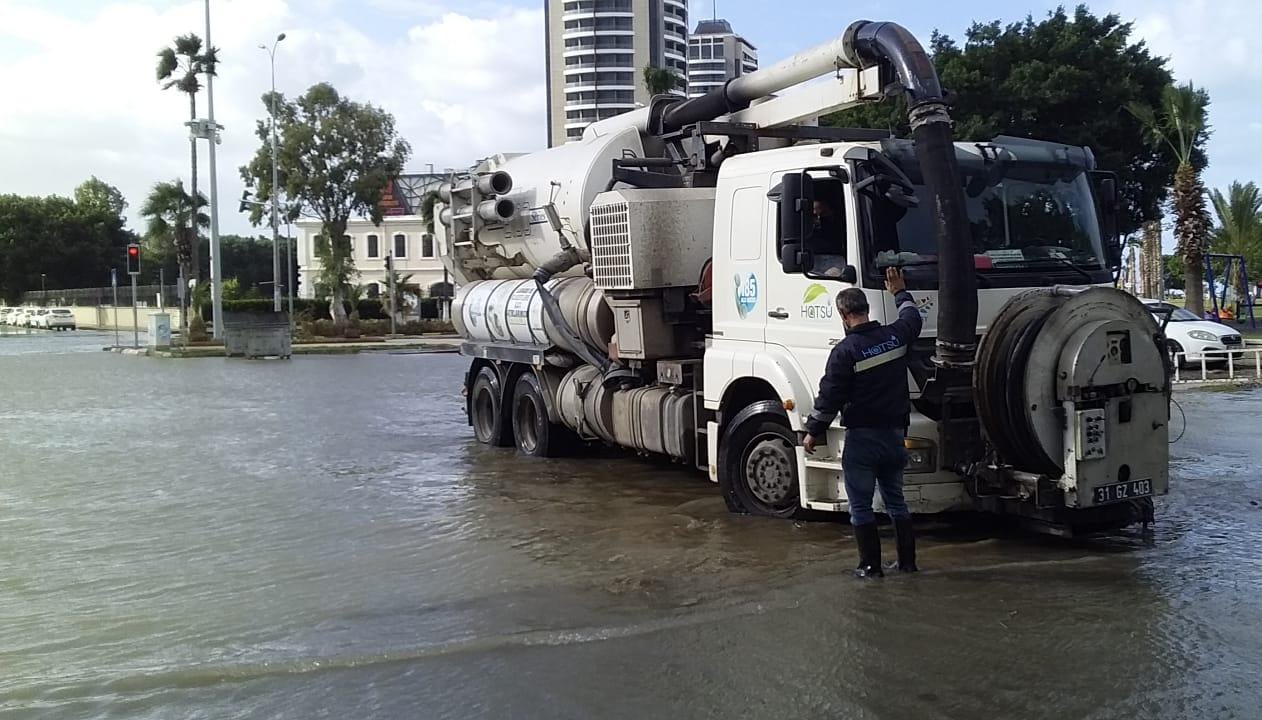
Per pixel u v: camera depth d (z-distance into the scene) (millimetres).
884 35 7844
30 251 93625
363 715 4703
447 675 5156
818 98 9000
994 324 6816
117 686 5070
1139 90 30297
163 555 7840
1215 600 6016
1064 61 29750
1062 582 6438
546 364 11891
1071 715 4469
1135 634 5453
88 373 28375
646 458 12172
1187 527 7984
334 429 15758
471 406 14367
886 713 4535
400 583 6914
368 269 78562
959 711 4535
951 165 7062
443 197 14977
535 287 12180
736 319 8453
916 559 7090
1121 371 6730
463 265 14703
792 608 6016
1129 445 6785
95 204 100000
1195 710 4500
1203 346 21656
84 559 7730
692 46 132875
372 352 40375
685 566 7102
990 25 30828
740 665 5164
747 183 8320
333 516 9227
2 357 36531
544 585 6754
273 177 48781
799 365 7793
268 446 13891
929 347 7297
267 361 34312
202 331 44875
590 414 10977
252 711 4773
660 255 9500
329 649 5566
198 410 18578
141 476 11477
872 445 6543
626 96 124688
